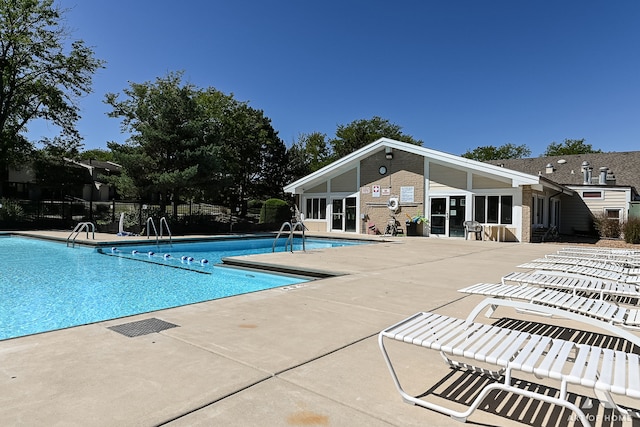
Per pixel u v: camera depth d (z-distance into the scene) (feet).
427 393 8.25
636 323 10.61
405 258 33.12
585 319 9.12
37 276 28.19
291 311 14.88
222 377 8.77
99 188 121.70
